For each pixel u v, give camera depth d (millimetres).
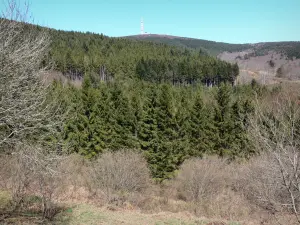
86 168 18969
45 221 9680
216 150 33375
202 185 18047
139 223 11203
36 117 8227
